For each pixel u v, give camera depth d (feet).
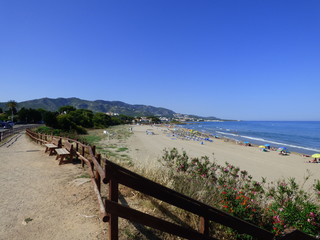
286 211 10.87
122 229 9.89
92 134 139.03
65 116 147.23
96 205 12.92
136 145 86.53
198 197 14.70
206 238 8.66
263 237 9.58
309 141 133.39
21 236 9.83
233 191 13.19
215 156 68.18
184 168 20.04
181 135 158.20
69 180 18.06
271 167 54.34
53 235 9.86
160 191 7.49
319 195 13.60
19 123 220.84
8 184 17.46
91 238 9.57
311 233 9.89
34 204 13.32
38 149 40.22
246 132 217.77
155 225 7.58
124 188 14.76
